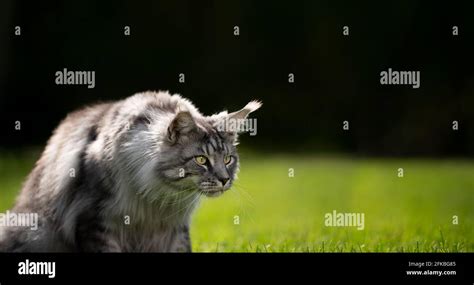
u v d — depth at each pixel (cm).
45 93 2506
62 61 2550
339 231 1069
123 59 2617
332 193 1748
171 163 714
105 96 2559
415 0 2691
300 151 2633
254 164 2294
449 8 2669
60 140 805
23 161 2167
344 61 2762
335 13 2775
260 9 2764
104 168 725
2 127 2439
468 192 1695
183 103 777
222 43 2747
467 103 2617
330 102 2750
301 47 2806
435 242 929
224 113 784
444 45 2670
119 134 725
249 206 1516
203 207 1566
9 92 2477
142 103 759
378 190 1772
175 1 2691
